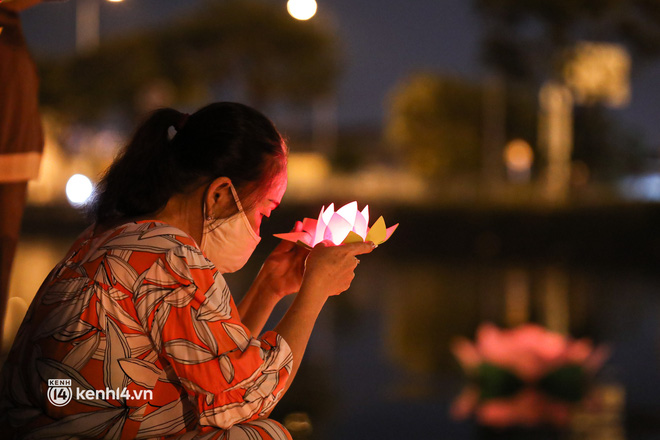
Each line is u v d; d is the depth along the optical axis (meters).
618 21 22.52
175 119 1.58
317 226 1.69
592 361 4.29
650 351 5.40
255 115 1.56
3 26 2.13
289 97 39.25
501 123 32.44
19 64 2.14
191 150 1.52
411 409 3.73
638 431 3.30
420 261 13.34
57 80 34.09
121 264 1.41
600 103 24.34
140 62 35.69
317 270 1.58
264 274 1.84
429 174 35.06
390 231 1.70
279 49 38.22
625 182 23.78
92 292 1.40
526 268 12.12
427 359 5.12
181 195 1.54
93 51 35.62
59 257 11.41
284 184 1.59
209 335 1.41
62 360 1.39
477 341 5.79
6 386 1.44
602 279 10.45
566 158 25.08
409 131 36.12
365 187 25.05
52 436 1.38
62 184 25.64
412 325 6.54
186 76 37.12
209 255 1.57
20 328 1.49
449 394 4.06
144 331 1.42
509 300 8.16
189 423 1.49
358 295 8.62
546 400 3.80
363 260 13.46
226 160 1.51
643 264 12.79
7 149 2.13
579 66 23.20
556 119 25.03
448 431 3.34
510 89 32.50
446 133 35.16
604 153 25.33
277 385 1.49
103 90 35.03
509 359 3.95
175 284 1.41
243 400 1.44
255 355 1.45
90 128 35.06
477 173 33.59
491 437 3.23
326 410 3.71
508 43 23.47
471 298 8.34
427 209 16.19
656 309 7.48
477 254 14.78
